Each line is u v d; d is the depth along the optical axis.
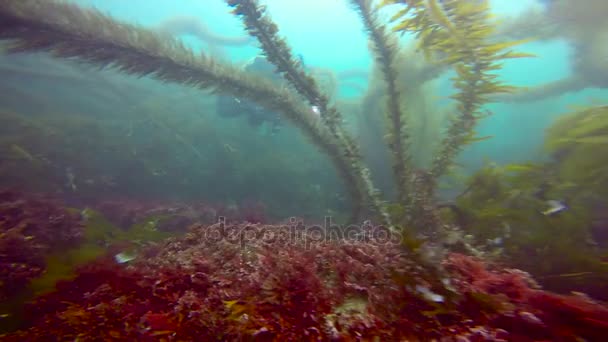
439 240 2.56
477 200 3.50
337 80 11.98
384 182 8.35
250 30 3.09
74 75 11.78
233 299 1.56
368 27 3.22
